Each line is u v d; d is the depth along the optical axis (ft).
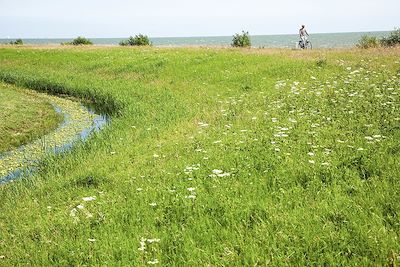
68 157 40.86
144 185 28.19
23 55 144.66
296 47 120.67
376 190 22.27
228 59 95.40
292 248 17.79
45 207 27.61
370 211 19.98
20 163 44.16
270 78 71.97
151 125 48.88
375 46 103.86
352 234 18.35
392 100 41.34
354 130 33.65
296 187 23.95
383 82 51.75
